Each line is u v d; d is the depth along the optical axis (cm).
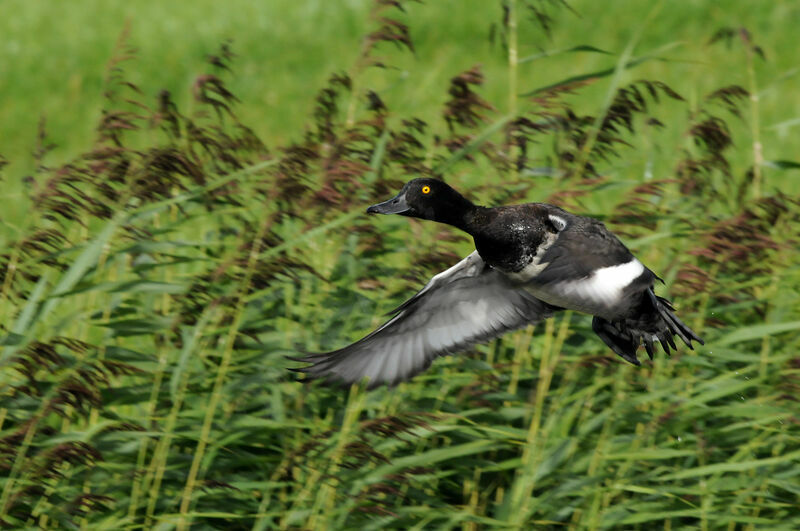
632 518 965
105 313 1066
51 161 2428
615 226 1153
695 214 1238
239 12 3653
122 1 3853
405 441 1002
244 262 1009
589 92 2667
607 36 3219
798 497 1031
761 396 1088
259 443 1027
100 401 940
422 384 1080
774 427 1045
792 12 3312
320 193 1013
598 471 1007
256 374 1037
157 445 995
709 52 3003
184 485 1005
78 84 3061
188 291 1041
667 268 1125
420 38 3278
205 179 1069
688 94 2619
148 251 1003
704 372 1127
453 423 1011
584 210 1150
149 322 1016
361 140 1118
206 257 1159
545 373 1046
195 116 1162
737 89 1241
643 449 1006
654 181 1141
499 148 1183
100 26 3566
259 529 947
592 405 1097
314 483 941
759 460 984
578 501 975
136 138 2100
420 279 1091
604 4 3475
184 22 3575
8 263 1027
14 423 1021
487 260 915
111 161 1045
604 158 1238
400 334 949
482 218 912
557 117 1191
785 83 2705
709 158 1229
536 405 1027
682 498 994
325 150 1128
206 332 1024
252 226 1081
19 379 1006
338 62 3150
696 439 1025
